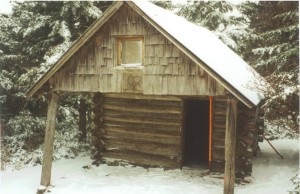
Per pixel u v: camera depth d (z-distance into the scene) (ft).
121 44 36.86
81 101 59.11
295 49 58.75
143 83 34.86
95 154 45.88
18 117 59.72
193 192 34.30
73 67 37.68
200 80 32.01
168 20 37.76
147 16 32.94
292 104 33.76
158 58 34.19
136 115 44.04
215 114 39.75
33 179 41.78
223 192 31.94
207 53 36.32
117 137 45.21
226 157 30.76
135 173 41.04
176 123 41.63
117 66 36.29
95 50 36.99
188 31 41.22
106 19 35.24
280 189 34.01
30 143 56.90
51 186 37.17
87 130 65.05
